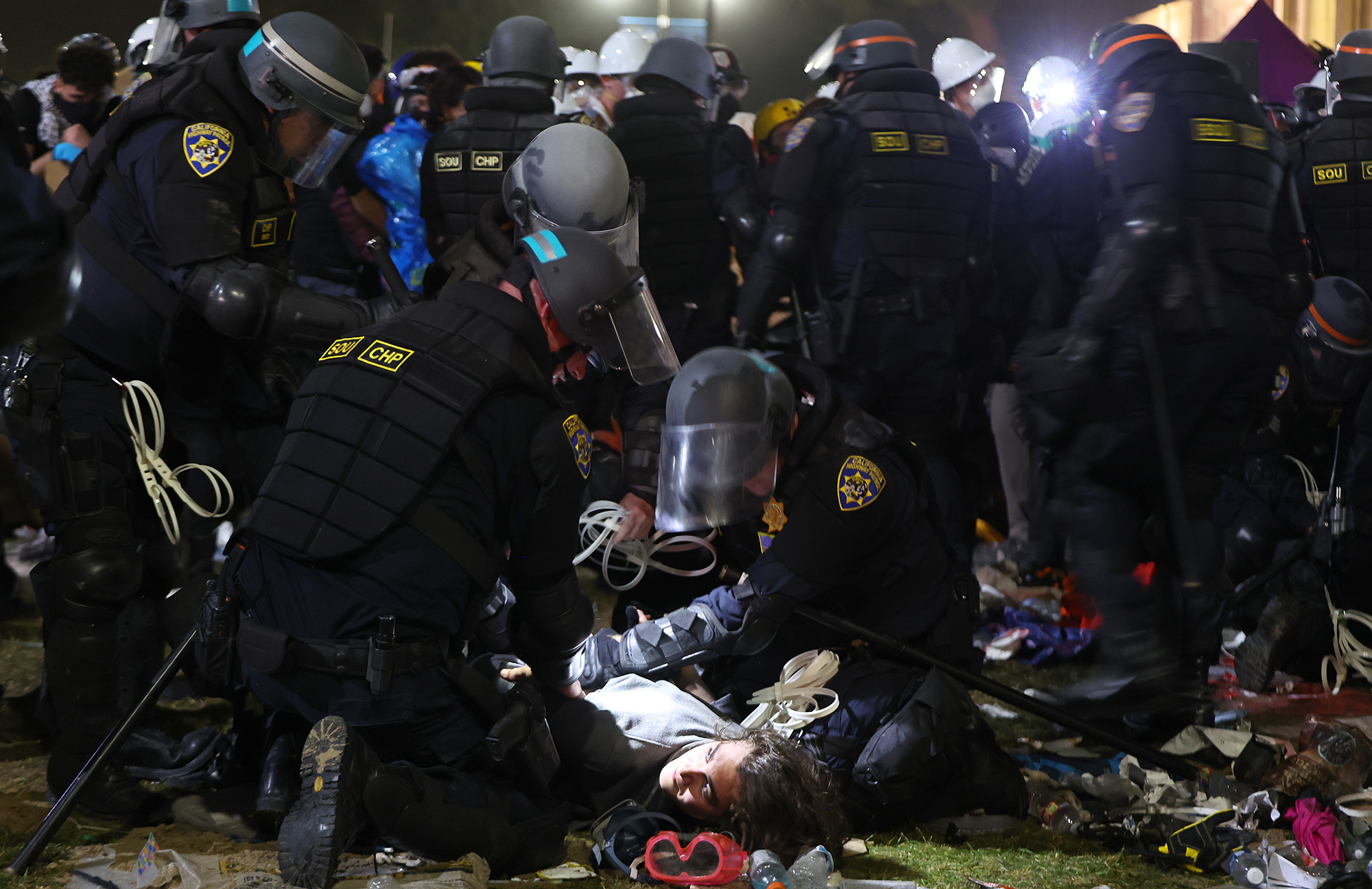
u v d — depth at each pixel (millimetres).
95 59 10477
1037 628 7918
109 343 4785
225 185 4723
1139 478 6562
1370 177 8344
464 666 4246
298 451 4105
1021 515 10641
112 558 4664
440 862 4113
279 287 4730
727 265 8297
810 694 4895
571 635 4500
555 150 4641
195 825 4578
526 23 7789
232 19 5125
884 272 7492
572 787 4855
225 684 4359
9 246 2104
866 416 5137
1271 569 7227
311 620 4027
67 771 4664
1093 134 6637
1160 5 23766
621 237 4734
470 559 4113
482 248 4629
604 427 6551
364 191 8867
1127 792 5027
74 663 4637
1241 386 6465
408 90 9086
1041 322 7043
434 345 4188
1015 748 5941
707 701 5242
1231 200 6281
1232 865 4230
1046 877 4312
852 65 7719
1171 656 6227
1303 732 5344
